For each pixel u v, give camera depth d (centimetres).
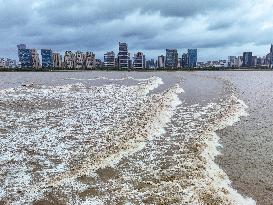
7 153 1795
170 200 1256
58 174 1510
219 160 1705
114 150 1841
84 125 2455
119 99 3841
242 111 2991
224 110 3030
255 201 1262
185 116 2798
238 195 1309
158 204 1231
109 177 1477
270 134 2188
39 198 1277
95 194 1313
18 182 1426
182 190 1337
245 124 2483
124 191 1338
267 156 1755
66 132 2248
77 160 1691
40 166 1611
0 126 2405
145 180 1441
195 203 1229
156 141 2028
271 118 2691
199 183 1398
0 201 1250
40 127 2391
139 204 1232
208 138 2067
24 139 2070
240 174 1518
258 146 1930
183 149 1858
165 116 2745
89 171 1540
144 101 3634
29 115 2845
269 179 1460
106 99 3853
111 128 2353
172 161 1667
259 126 2416
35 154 1784
